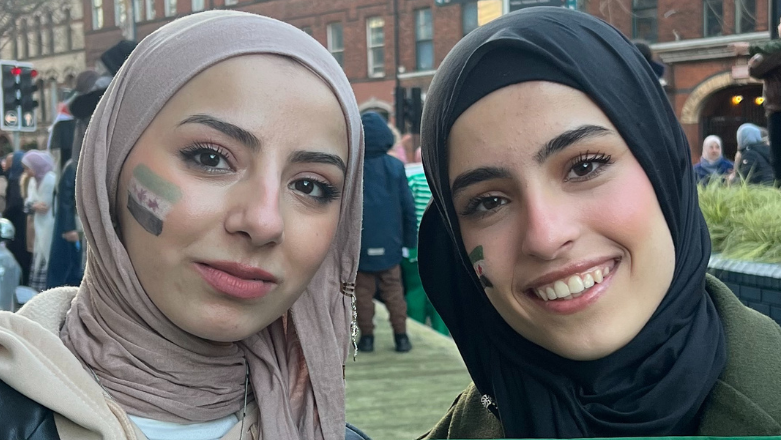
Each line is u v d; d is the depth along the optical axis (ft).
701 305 4.63
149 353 3.98
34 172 19.61
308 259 4.05
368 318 17.54
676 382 4.35
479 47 4.30
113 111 4.10
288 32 4.05
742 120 43.14
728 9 41.86
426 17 54.85
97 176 4.03
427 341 18.57
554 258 4.17
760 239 6.77
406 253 19.76
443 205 4.80
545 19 4.38
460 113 4.39
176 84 3.90
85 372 3.82
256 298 3.90
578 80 4.15
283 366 4.55
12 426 3.56
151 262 3.89
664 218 4.42
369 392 14.25
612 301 4.28
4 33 74.33
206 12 4.25
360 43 57.67
